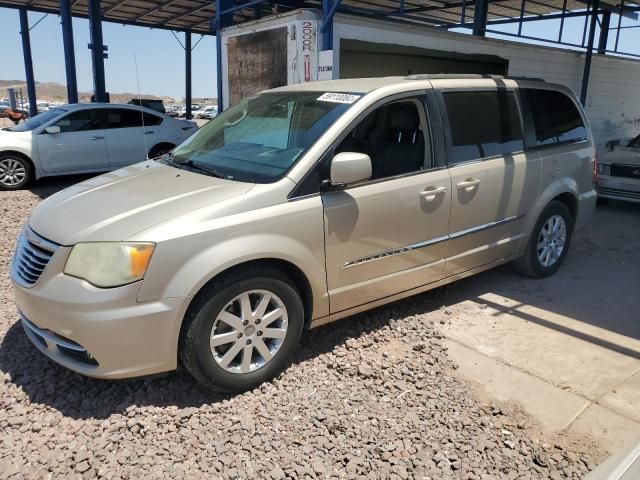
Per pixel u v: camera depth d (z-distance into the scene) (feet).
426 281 13.58
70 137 33.65
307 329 11.77
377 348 12.44
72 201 11.18
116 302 9.23
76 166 34.19
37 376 11.07
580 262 19.24
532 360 12.12
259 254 10.13
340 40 26.99
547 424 9.88
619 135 48.24
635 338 13.28
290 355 11.27
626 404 10.49
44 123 33.53
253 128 13.08
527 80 16.21
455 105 13.71
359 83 13.20
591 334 13.44
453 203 13.38
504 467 8.75
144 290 9.31
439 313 14.48
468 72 36.94
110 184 11.96
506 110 15.10
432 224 13.07
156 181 11.66
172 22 70.49
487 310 14.78
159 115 37.42
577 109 17.79
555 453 9.10
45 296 9.60
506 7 50.21
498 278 17.26
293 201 10.69
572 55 40.70
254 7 40.91
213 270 9.64
